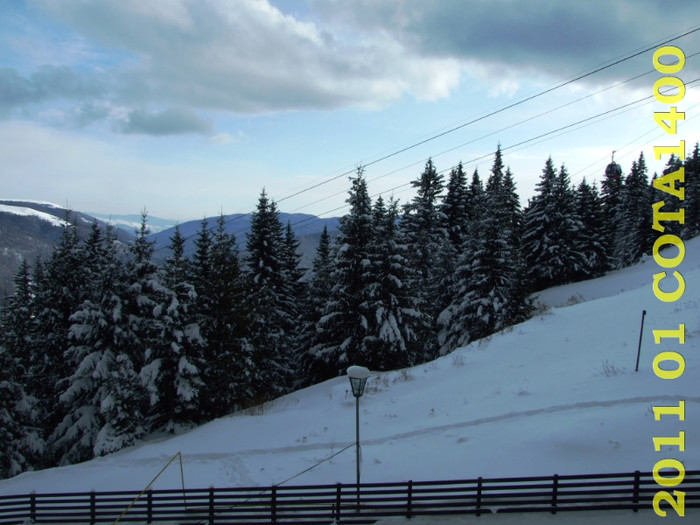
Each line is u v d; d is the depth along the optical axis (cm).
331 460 1355
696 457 1053
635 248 5756
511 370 1853
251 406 2331
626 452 1115
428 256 3753
